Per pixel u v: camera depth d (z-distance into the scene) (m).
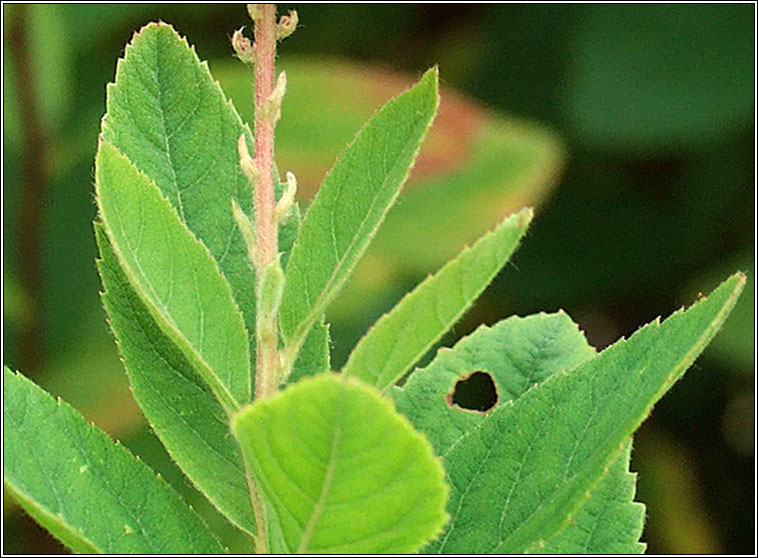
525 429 0.20
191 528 0.20
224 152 0.21
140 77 0.21
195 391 0.21
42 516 0.18
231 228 0.21
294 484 0.17
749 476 0.52
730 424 0.52
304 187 0.45
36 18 0.42
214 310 0.19
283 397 0.17
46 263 0.44
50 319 0.43
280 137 0.46
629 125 0.50
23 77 0.42
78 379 0.41
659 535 0.50
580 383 0.20
